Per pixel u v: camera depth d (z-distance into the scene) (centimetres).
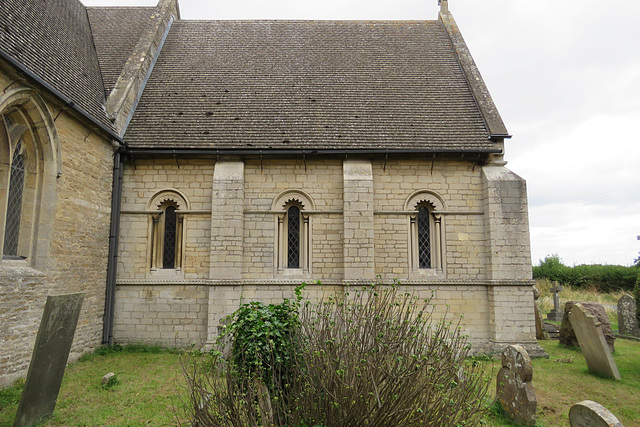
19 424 580
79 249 988
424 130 1259
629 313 1392
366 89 1413
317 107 1336
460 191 1218
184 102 1337
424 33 1697
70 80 1003
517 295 1133
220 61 1516
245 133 1230
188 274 1168
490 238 1160
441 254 1199
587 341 940
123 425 616
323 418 449
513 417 650
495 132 1223
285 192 1211
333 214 1203
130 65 1347
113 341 1133
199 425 446
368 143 1205
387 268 1179
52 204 875
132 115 1271
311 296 1159
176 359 1009
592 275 2970
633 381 871
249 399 443
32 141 848
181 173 1209
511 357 671
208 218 1192
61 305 637
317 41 1636
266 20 1745
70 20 1257
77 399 719
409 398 421
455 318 1157
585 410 492
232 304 1120
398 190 1216
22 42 852
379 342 472
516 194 1173
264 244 1184
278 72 1475
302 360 508
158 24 1567
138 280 1155
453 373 458
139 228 1182
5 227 789
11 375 758
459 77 1476
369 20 1762
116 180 1158
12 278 764
